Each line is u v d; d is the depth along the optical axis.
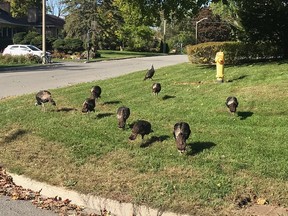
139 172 6.45
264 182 5.85
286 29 18.64
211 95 11.39
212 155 6.95
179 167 6.51
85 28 57.38
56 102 12.07
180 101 11.19
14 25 59.88
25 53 39.91
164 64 33.53
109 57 48.59
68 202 5.95
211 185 5.80
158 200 5.48
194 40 83.00
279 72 13.66
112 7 60.47
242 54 19.50
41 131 8.90
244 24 18.95
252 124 8.82
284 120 8.73
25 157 7.43
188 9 18.75
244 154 6.93
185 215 5.15
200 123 9.13
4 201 5.97
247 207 5.25
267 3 18.20
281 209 5.17
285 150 7.04
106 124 9.22
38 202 5.92
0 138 8.63
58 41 50.56
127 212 5.48
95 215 5.51
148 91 12.95
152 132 8.38
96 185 6.09
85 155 7.32
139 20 19.89
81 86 15.18
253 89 11.31
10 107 11.75
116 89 13.73
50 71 26.91
